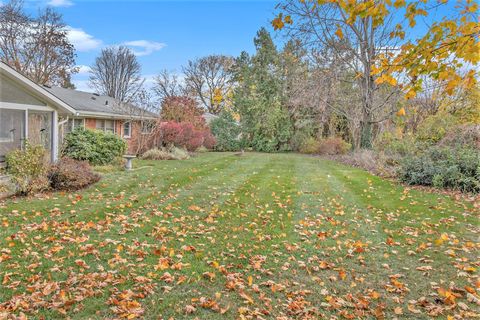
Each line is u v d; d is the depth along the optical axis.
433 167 9.16
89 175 8.61
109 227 5.13
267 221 5.71
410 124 16.08
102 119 17.08
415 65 3.09
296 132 24.69
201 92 36.28
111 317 2.88
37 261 3.88
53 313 2.90
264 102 25.33
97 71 32.50
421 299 3.25
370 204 7.00
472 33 2.76
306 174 11.40
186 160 15.57
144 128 17.03
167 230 5.06
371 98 15.33
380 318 2.97
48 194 7.41
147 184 8.77
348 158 16.70
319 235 5.01
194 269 3.81
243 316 2.95
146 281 3.50
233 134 24.88
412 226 5.53
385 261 4.15
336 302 3.20
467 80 3.27
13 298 3.07
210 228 5.25
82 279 3.47
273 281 3.61
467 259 4.16
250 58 27.61
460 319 2.94
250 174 11.16
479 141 10.52
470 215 6.17
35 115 9.73
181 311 3.01
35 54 23.52
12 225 5.13
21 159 7.49
